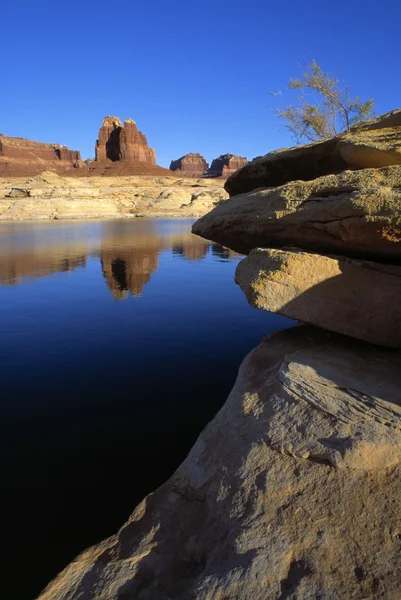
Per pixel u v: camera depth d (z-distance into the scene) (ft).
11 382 25.63
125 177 391.65
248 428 13.89
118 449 18.69
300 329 20.17
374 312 15.65
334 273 15.72
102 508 15.05
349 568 9.11
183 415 21.58
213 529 11.32
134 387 24.85
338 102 38.06
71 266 69.10
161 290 51.47
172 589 10.00
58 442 19.26
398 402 12.42
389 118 19.97
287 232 17.42
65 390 24.52
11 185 272.10
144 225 157.38
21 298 47.67
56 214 193.88
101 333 34.91
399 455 11.05
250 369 17.60
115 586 10.46
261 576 9.29
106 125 495.82
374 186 14.58
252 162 25.23
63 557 12.92
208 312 41.24
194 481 13.51
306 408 13.28
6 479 16.72
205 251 87.25
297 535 10.08
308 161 21.90
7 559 12.91
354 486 10.78
